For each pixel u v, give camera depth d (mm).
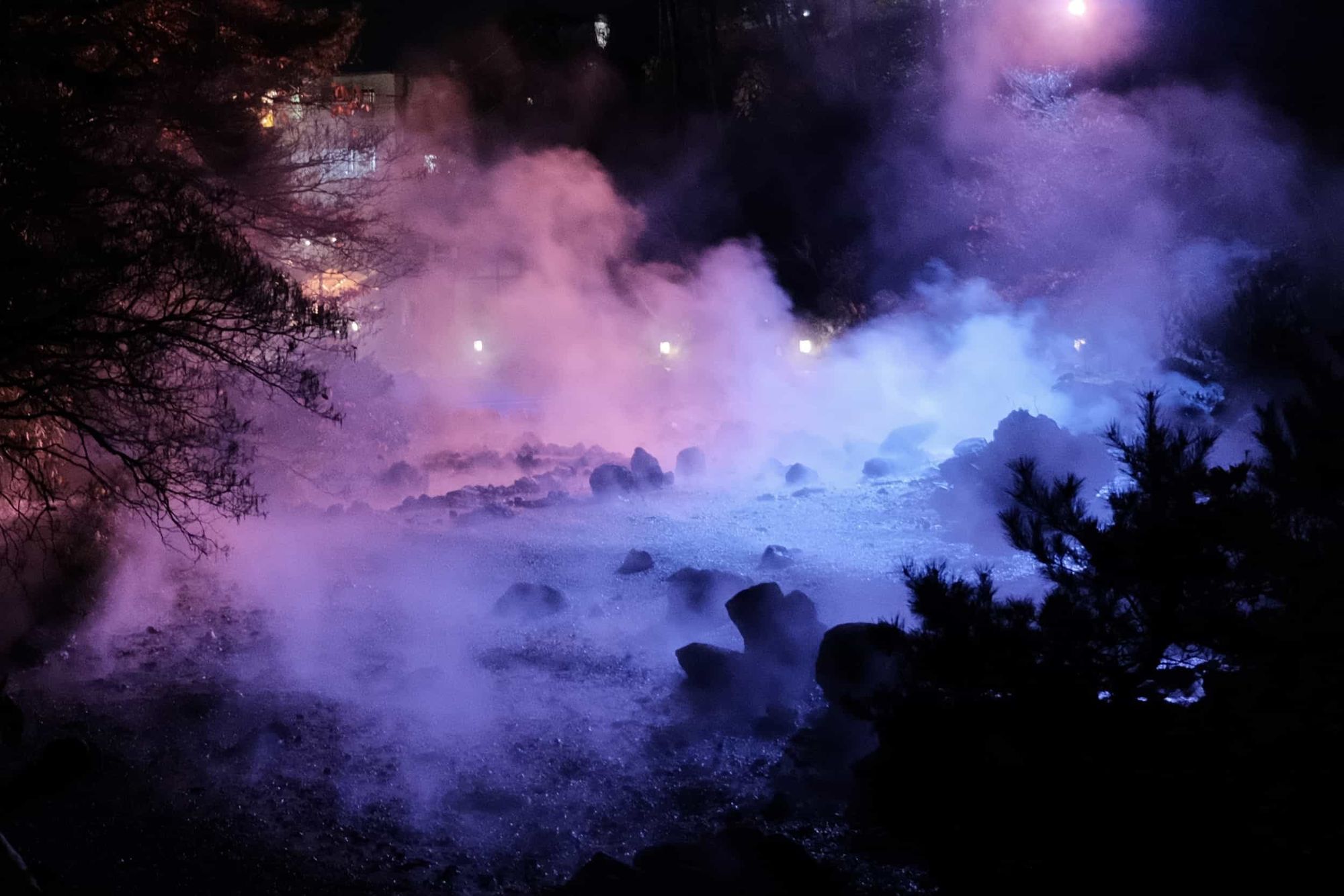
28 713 6734
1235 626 4062
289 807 5656
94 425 7910
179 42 9242
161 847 5191
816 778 5715
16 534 8188
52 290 6984
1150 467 4422
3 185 7238
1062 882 3811
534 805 5703
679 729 6570
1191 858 3650
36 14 8102
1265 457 4609
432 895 4816
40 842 5180
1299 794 3549
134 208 7309
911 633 4602
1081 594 4465
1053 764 3986
